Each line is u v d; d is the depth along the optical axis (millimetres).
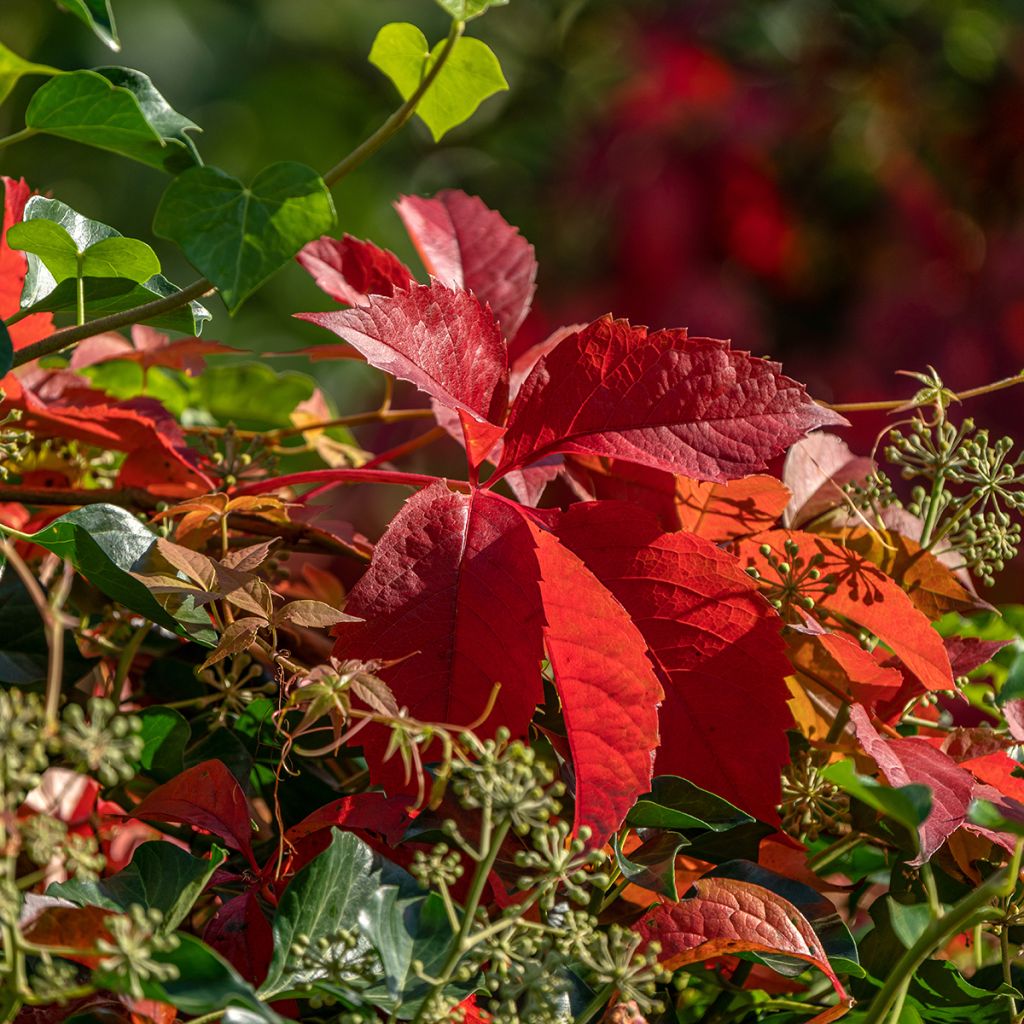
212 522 1069
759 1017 1051
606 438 1039
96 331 1041
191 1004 908
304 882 961
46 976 918
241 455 1150
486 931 943
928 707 1126
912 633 1056
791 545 1067
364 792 1028
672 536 1037
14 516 1163
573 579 1003
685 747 1030
